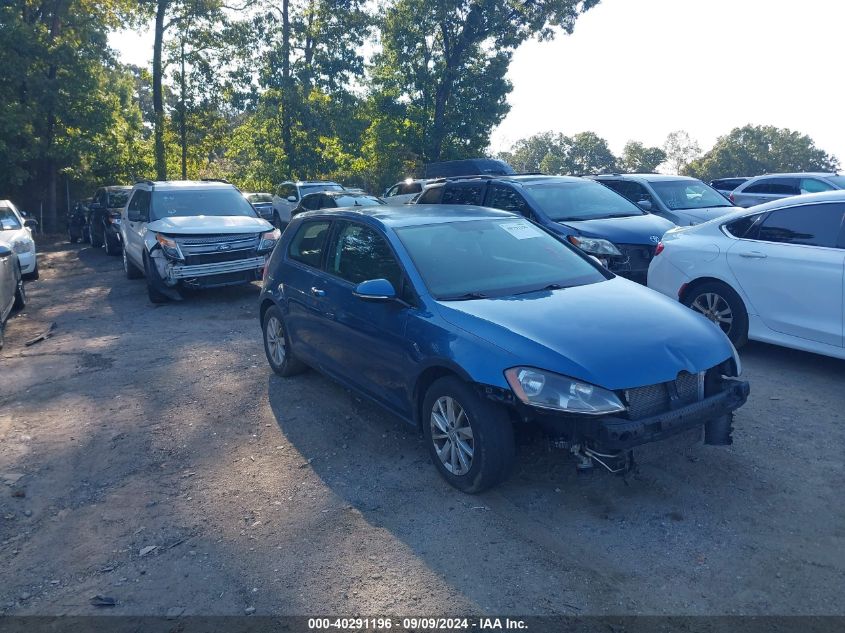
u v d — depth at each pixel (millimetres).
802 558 3428
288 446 5035
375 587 3344
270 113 33688
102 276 14234
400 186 17891
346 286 5238
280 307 6250
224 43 31547
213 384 6543
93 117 27797
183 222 10773
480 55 35250
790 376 6102
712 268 6762
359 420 5445
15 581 3543
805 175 15453
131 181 33812
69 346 8289
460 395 4023
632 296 4582
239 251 10688
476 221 5402
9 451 5148
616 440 3514
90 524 4074
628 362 3713
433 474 4473
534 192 9516
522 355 3781
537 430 4082
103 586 3463
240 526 3967
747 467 4383
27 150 26453
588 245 8336
